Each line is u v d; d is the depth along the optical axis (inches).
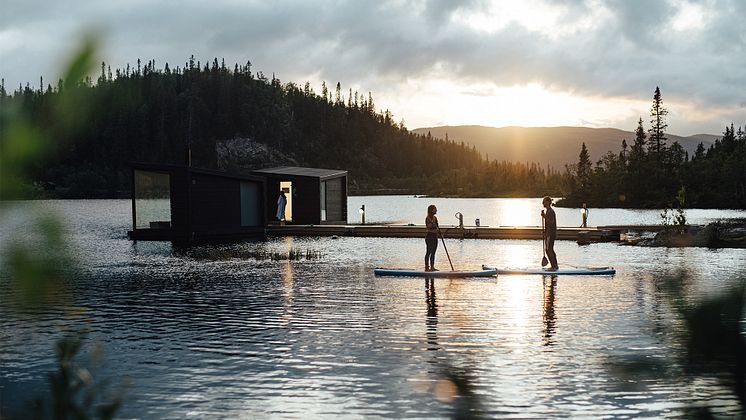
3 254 58.7
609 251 1341.0
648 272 973.2
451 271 949.2
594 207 4478.3
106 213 3366.1
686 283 146.0
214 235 1643.7
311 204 1971.0
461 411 360.5
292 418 355.6
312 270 1017.5
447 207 4399.6
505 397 385.4
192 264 1104.2
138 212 1811.0
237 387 410.0
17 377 425.7
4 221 56.8
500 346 510.0
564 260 1162.0
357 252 1314.0
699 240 1438.2
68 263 66.9
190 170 1585.9
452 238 1664.6
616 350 491.5
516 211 3725.4
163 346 515.8
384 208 4109.3
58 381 84.0
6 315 625.6
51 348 505.7
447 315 640.4
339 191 2145.7
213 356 484.4
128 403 374.3
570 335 546.0
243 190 1721.2
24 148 55.5
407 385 410.6
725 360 87.3
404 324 597.6
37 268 59.1
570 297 745.0
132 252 1318.9
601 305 690.2
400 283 868.0
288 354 490.3
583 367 447.2
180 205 1585.9
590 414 355.9
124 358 477.7
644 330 558.6
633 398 378.6
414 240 1619.1
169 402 379.6
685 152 4862.2
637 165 4498.0
